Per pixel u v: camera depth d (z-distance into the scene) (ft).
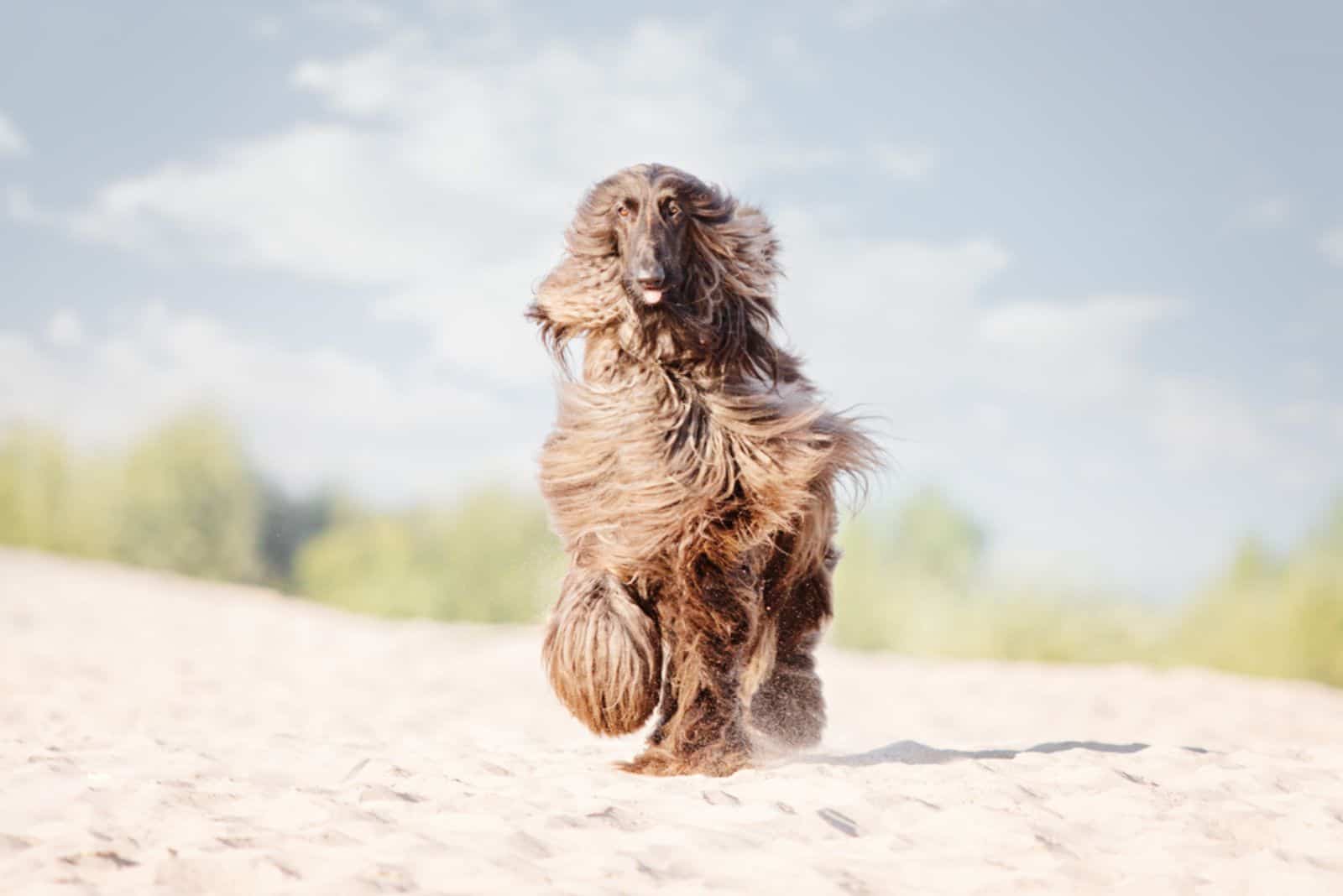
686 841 16.42
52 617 64.34
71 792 18.88
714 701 20.77
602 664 20.42
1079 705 45.39
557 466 20.86
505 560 106.42
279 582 121.08
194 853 15.12
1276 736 36.11
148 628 62.90
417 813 18.06
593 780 20.20
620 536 20.30
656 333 20.30
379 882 14.43
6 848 15.76
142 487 121.08
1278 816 18.38
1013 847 16.57
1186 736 35.88
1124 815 18.30
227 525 120.98
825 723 23.11
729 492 20.21
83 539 120.57
